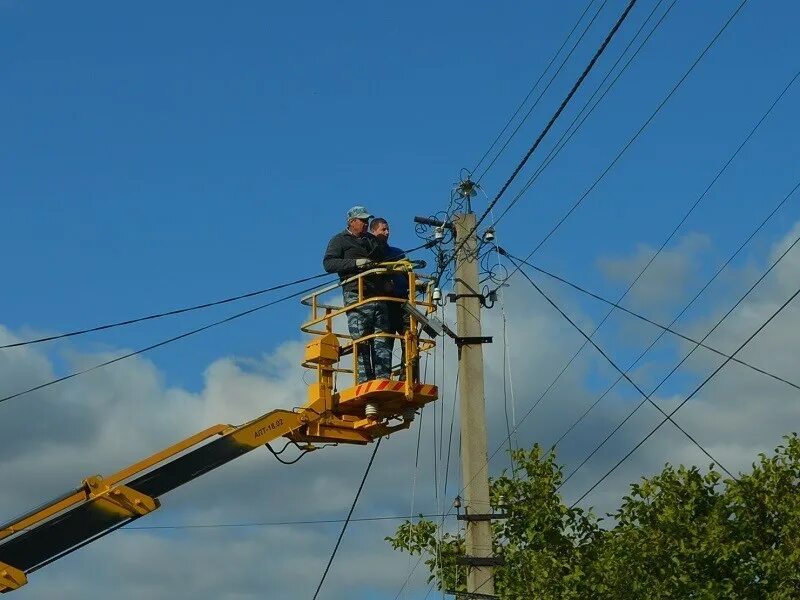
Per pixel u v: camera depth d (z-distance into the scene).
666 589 28.95
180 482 24.47
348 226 27.44
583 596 30.11
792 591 28.84
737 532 29.47
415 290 26.77
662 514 29.62
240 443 25.31
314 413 26.38
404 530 34.53
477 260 29.34
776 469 30.09
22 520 22.84
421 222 29.75
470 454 28.16
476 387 28.55
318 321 27.27
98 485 23.47
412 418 26.69
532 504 31.89
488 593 27.25
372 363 26.77
